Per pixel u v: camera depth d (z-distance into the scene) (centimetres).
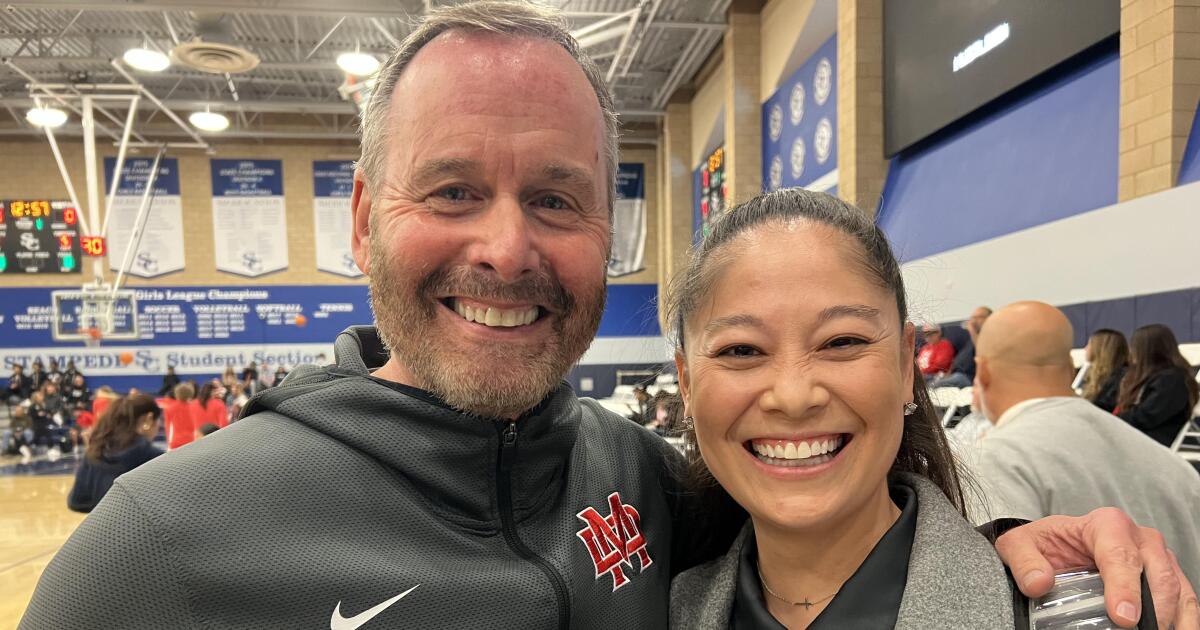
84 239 947
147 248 1213
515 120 80
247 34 916
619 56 782
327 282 1244
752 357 80
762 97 795
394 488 81
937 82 469
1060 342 163
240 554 71
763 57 792
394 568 76
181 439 625
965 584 75
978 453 154
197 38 705
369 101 90
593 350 1221
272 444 79
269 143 1230
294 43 941
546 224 84
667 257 1105
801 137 692
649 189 1261
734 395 80
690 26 814
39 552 458
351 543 76
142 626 67
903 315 85
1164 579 70
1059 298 364
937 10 469
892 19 527
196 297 1223
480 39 82
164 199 1216
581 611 86
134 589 68
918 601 76
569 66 85
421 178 81
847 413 78
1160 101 305
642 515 102
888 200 538
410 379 90
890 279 81
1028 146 398
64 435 1059
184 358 1222
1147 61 312
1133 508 141
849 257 79
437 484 82
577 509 94
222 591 69
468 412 83
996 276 412
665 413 121
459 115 80
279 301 1235
